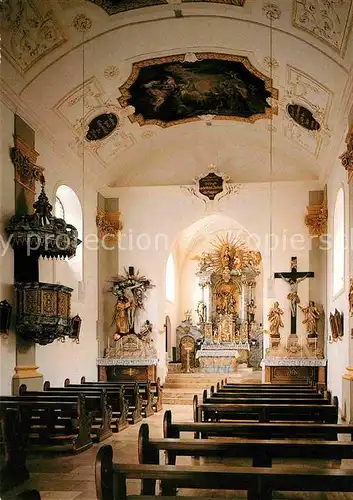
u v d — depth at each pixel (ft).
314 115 51.31
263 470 15.49
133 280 66.18
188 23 43.42
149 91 53.42
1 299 39.63
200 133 64.23
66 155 53.93
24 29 38.83
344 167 46.68
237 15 41.86
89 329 61.11
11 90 41.73
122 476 15.70
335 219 55.26
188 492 23.50
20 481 25.98
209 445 20.47
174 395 62.75
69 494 24.06
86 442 33.88
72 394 39.27
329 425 24.89
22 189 43.80
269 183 65.67
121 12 41.55
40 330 40.81
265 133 62.03
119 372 64.59
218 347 84.64
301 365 62.13
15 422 26.25
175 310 93.40
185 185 66.95
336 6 35.88
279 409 31.53
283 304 64.39
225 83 52.75
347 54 39.32
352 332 42.14
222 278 92.43
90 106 51.93
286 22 40.91
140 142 63.36
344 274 48.14
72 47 43.52
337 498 22.89
